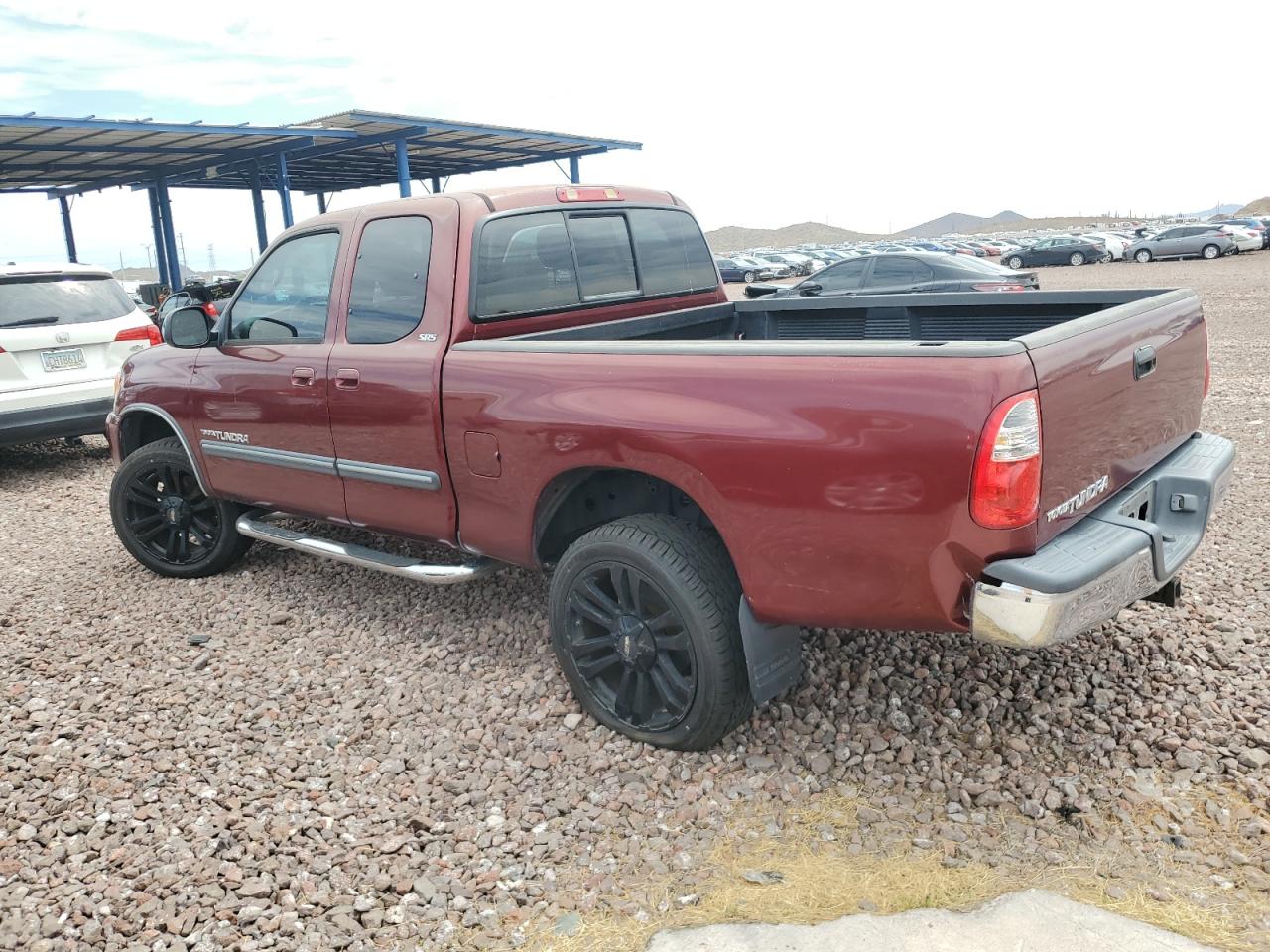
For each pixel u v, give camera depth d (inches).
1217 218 1747.0
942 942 91.8
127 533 207.5
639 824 114.3
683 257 187.0
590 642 132.5
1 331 292.0
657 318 167.9
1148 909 94.7
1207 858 101.7
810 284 538.9
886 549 103.5
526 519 136.7
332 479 165.3
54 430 302.8
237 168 1005.8
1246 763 117.1
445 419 142.0
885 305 171.0
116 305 322.0
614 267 171.6
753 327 188.9
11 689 157.2
